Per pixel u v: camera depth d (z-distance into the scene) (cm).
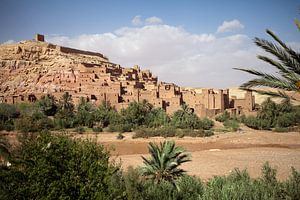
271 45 980
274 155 4003
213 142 5738
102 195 804
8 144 1597
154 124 7269
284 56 971
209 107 9025
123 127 6906
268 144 5381
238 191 1031
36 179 795
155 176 1573
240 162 3484
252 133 6250
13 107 7362
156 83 12606
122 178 1254
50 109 8025
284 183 1181
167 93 9581
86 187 803
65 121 6919
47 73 12650
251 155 4075
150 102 8925
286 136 5825
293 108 6906
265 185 1149
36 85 12050
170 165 1572
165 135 6231
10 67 12888
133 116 7369
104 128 7138
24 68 12962
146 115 7594
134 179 1248
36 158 822
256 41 995
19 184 798
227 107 9269
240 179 1371
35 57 13825
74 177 816
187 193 1276
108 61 17338
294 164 3175
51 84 11844
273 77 1014
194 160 3734
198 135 6159
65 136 930
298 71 964
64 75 12319
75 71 12431
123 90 9850
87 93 9644
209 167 3200
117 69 12456
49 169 804
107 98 8906
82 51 16500
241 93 14988
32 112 7162
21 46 14100
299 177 1170
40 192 777
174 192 1268
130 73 12294
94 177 838
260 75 1028
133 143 5856
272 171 1362
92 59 15262
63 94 8719
